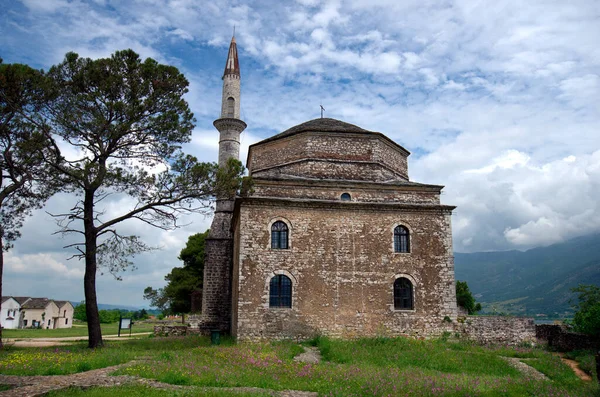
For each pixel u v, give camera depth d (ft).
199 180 79.87
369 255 87.04
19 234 80.12
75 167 74.90
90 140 78.07
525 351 78.38
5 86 70.90
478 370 61.46
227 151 126.93
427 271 88.48
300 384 45.96
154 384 43.88
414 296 86.84
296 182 90.68
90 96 75.87
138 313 367.86
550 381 53.26
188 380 45.34
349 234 87.45
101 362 55.93
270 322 81.00
